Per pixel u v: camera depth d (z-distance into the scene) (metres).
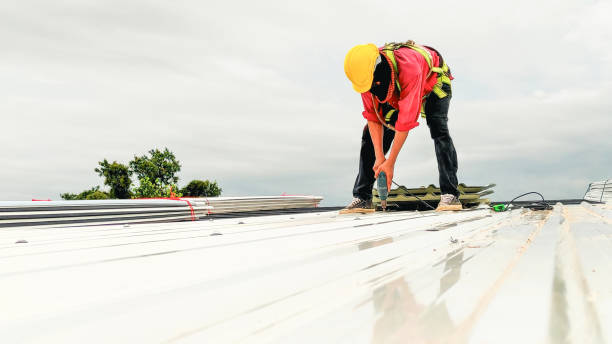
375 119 7.56
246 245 2.02
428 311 0.76
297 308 0.84
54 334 0.71
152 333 0.70
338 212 8.38
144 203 6.29
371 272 1.23
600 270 1.06
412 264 1.34
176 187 41.69
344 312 0.79
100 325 0.75
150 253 1.77
